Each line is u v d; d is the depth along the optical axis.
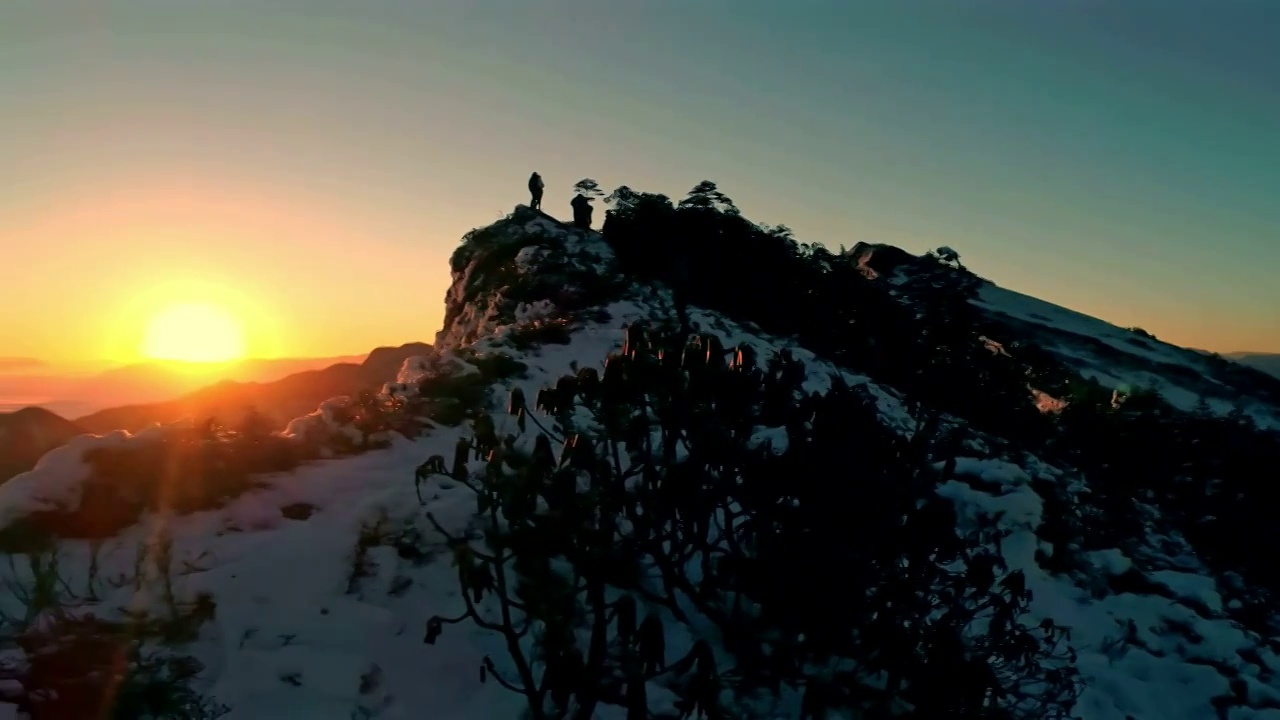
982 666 6.02
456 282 25.72
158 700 5.08
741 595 7.14
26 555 6.48
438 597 6.59
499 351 12.98
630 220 22.42
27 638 5.37
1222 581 11.23
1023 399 19.25
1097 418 17.70
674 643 6.57
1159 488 15.69
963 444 13.10
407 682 5.79
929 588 6.49
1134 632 8.87
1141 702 7.76
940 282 20.86
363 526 7.15
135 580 6.18
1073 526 10.84
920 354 18.95
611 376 6.54
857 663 6.45
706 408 6.52
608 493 6.29
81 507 6.91
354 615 6.24
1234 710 7.90
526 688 5.47
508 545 5.89
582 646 6.27
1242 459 15.69
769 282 20.02
